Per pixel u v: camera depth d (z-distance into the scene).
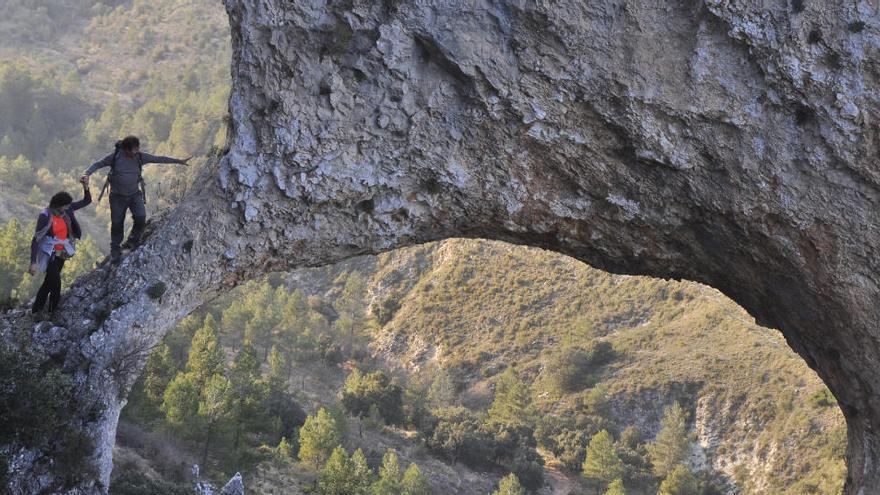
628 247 13.30
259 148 12.52
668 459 63.69
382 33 11.84
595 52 11.55
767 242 12.25
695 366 73.44
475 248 99.69
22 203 91.00
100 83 168.12
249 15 12.18
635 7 11.38
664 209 12.56
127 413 36.22
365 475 40.47
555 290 90.88
